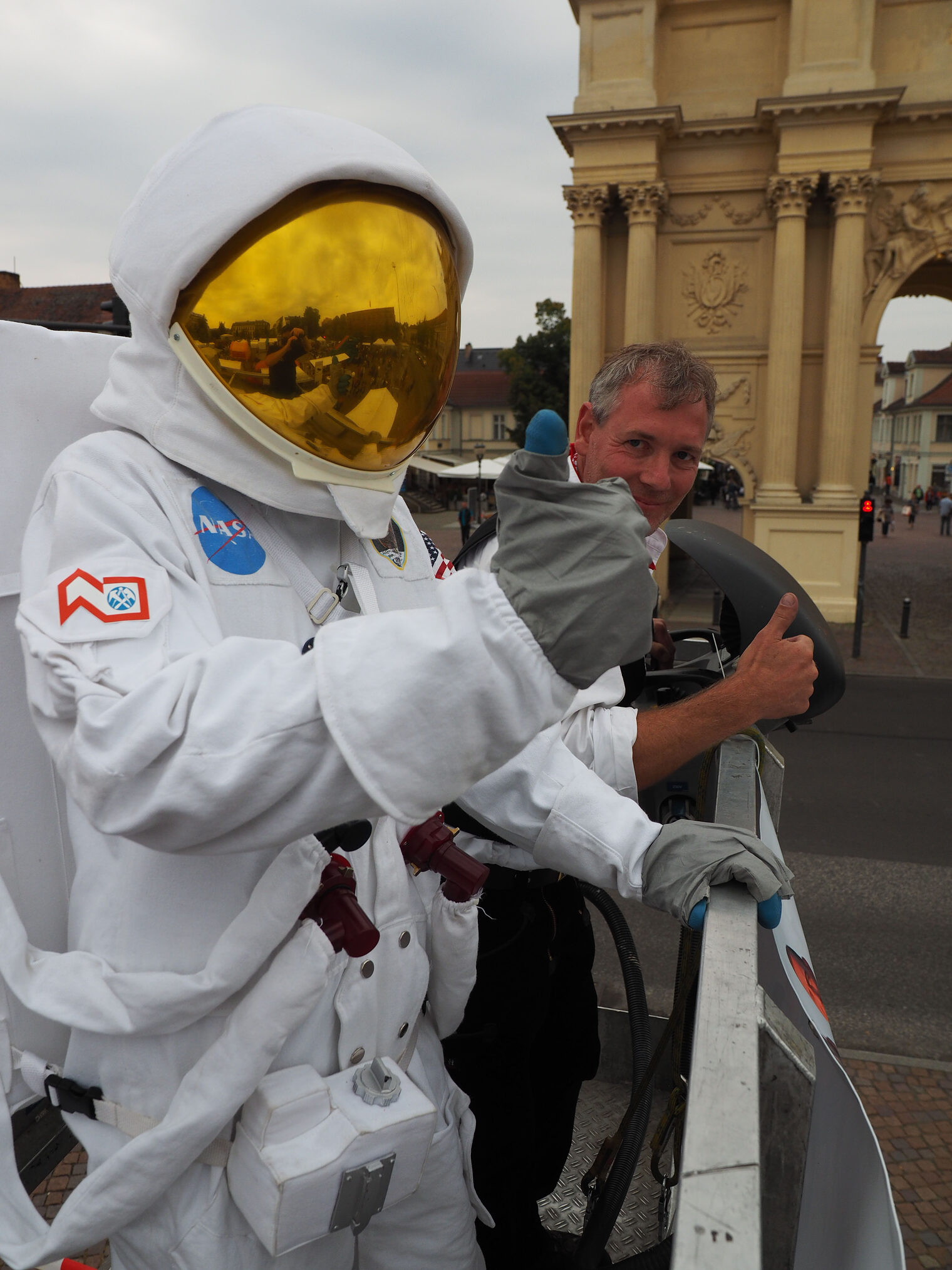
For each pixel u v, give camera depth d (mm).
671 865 1138
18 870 1114
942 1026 3955
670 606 16359
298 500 1032
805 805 7152
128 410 1009
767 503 14586
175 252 939
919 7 13531
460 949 1179
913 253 14008
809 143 13633
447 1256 1257
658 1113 2066
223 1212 1020
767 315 14695
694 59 14297
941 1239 2738
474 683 732
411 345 1023
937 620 16016
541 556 764
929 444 73062
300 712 743
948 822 6738
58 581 856
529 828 1231
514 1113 1557
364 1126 984
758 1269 561
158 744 737
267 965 988
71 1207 992
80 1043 1043
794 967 1264
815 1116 1060
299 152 944
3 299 29688
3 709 1085
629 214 14406
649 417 1724
